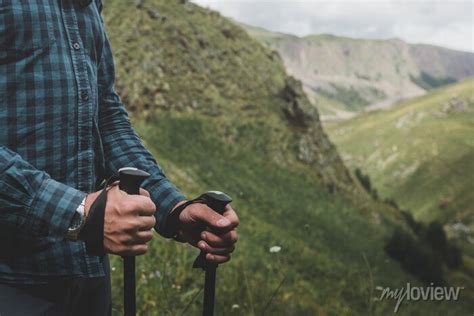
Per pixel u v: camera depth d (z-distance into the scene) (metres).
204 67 66.12
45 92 1.39
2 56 1.35
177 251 6.74
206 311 1.50
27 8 1.37
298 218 52.88
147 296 4.32
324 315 5.76
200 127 56.38
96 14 1.63
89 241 1.22
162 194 1.64
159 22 65.12
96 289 1.55
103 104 1.75
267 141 63.19
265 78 73.50
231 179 50.94
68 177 1.43
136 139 1.78
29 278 1.39
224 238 1.48
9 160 1.25
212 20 77.12
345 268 29.86
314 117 72.19
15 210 1.24
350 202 70.25
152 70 57.03
